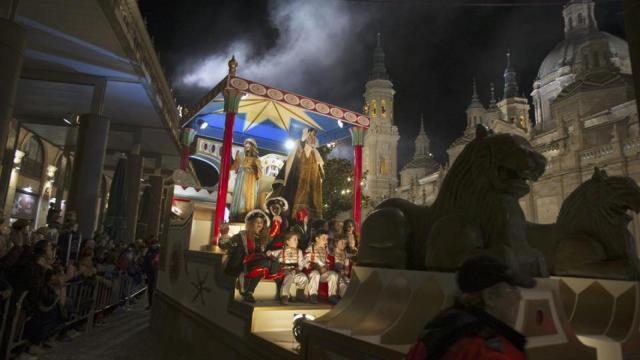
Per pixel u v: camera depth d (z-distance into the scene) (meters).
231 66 9.41
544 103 54.34
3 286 6.07
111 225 15.91
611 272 4.61
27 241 7.53
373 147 60.12
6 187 22.25
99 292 10.17
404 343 3.04
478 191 3.74
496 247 3.40
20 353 6.83
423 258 4.12
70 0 11.49
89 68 16.31
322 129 13.26
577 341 2.68
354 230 7.53
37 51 15.09
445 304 3.05
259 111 12.27
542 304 2.60
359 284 4.16
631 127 28.14
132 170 22.70
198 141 13.36
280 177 10.20
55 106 20.83
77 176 15.98
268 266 5.73
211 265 6.78
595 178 5.20
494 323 1.59
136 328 10.30
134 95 18.75
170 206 11.39
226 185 8.83
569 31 55.22
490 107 53.44
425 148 66.12
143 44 16.16
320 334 3.59
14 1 10.11
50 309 7.16
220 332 5.92
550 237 5.36
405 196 53.22
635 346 3.84
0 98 9.06
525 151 3.46
